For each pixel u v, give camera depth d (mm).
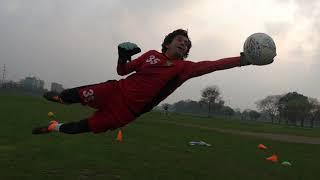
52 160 12883
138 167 12711
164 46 5598
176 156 15719
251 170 14156
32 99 56375
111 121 5469
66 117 31672
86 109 46250
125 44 5246
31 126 21844
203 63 5488
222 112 136125
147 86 5422
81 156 13906
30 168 11539
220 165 14539
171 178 11500
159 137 23344
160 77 5422
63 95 5535
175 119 59781
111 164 12859
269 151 21703
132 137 21516
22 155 13414
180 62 5504
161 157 15109
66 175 10992
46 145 15695
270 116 135625
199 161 14961
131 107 5449
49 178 10523
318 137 41312
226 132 37375
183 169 12984
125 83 5492
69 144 16359
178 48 5520
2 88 91500
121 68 5418
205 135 29469
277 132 48594
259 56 5141
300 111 116938
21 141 16391
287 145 26844
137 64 5488
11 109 33500
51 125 5652
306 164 17094
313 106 117875
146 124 35531
